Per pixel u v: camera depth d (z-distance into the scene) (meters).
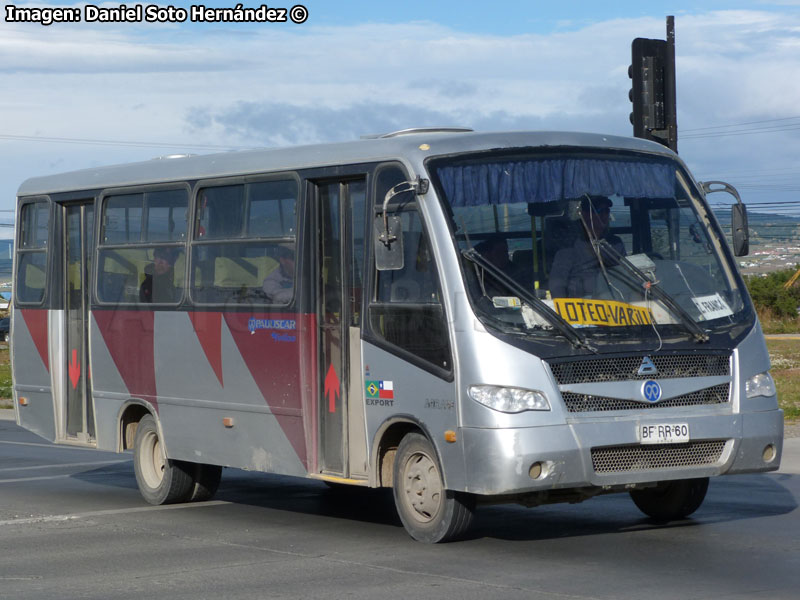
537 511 14.10
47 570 11.27
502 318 11.23
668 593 9.61
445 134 12.44
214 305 14.32
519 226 11.76
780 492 15.37
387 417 12.09
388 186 12.23
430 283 11.67
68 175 17.16
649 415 11.32
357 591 9.98
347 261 12.76
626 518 13.46
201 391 14.56
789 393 31.09
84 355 16.78
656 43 17.45
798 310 94.06
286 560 11.52
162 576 10.87
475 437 11.07
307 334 13.07
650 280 11.75
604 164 12.33
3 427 28.72
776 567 10.60
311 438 13.05
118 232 16.06
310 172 13.11
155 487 15.63
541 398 11.01
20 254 17.92
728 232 13.11
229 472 19.22
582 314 11.40
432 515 11.90
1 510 15.31
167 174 15.26
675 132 17.44
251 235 13.92
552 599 9.49
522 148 12.12
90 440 16.70
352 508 15.12
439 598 9.64
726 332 11.90
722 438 11.64
